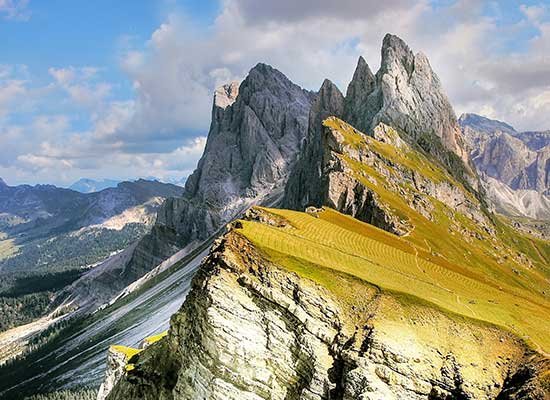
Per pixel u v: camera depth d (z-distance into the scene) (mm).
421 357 64875
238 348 68312
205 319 71375
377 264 89625
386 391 61031
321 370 64875
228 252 74938
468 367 64688
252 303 70750
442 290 85562
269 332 69062
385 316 68125
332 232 107438
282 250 77188
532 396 57594
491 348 67250
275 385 67125
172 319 83750
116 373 108375
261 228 84188
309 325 67562
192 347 73875
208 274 74562
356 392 61094
